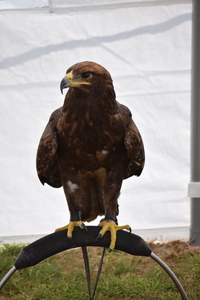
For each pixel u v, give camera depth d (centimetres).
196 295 707
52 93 907
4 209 938
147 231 968
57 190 939
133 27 897
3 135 913
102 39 896
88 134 529
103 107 518
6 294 748
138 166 578
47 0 873
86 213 619
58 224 950
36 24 889
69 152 555
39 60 898
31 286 765
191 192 927
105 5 880
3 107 907
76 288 743
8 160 921
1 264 833
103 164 566
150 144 933
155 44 904
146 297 711
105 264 842
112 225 554
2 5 881
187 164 943
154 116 923
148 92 916
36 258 534
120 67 906
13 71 899
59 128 541
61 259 884
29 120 912
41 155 559
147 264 852
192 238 945
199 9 885
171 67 912
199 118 917
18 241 953
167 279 764
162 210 958
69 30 894
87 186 602
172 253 878
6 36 891
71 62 900
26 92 905
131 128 548
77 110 520
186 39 908
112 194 573
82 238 548
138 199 952
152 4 890
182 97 922
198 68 902
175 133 932
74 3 877
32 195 938
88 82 507
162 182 948
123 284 742
